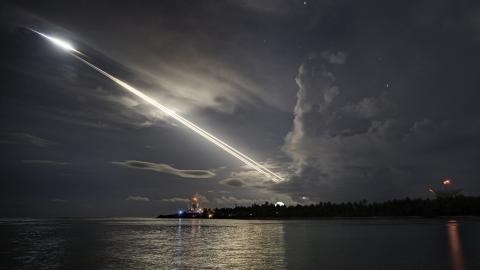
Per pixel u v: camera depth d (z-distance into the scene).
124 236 84.00
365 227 127.62
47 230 110.81
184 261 40.41
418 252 47.91
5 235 85.69
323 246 57.28
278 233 94.81
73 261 40.75
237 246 57.94
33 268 36.31
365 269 35.12
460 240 64.75
